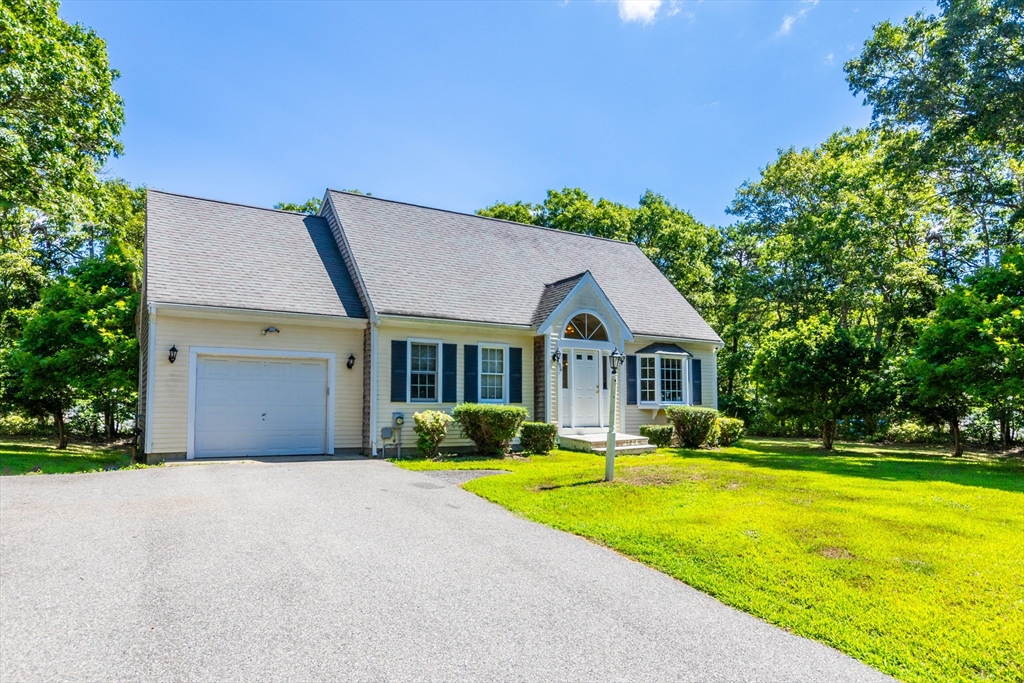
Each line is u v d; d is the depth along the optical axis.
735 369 28.62
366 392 13.67
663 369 18.19
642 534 6.61
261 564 5.23
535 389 15.54
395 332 13.82
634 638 4.14
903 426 21.61
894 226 23.94
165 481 8.90
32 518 6.40
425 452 12.98
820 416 16.92
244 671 3.41
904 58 20.58
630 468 11.09
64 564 5.01
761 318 33.44
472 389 14.71
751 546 6.16
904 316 23.83
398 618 4.27
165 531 6.08
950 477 11.03
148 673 3.35
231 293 12.52
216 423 12.41
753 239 33.56
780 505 7.94
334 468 10.90
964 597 4.88
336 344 13.70
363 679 3.39
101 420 21.55
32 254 23.22
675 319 19.06
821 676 3.68
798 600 4.87
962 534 6.62
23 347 15.62
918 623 4.40
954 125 19.69
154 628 3.92
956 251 24.31
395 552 5.80
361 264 14.42
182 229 13.66
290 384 13.22
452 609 4.49
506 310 15.48
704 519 7.21
